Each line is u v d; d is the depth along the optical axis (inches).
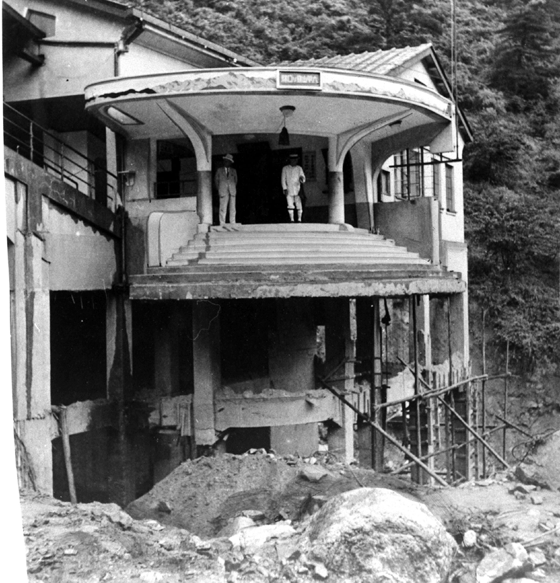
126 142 826.2
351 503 360.8
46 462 653.9
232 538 388.8
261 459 589.6
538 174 1640.0
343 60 976.9
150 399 802.2
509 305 1486.2
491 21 1838.1
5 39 819.4
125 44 840.9
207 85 676.1
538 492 513.7
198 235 760.3
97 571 346.0
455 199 1238.9
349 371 860.0
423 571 337.1
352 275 706.2
